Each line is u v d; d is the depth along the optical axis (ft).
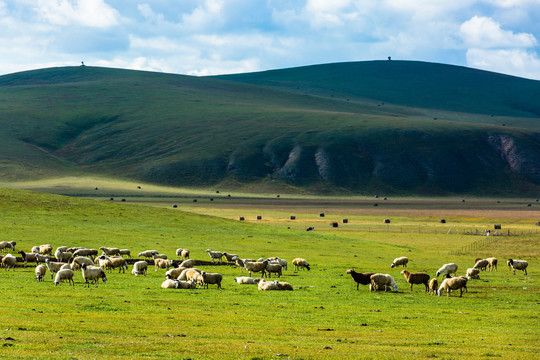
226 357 60.13
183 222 288.71
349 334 76.07
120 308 90.38
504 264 203.00
